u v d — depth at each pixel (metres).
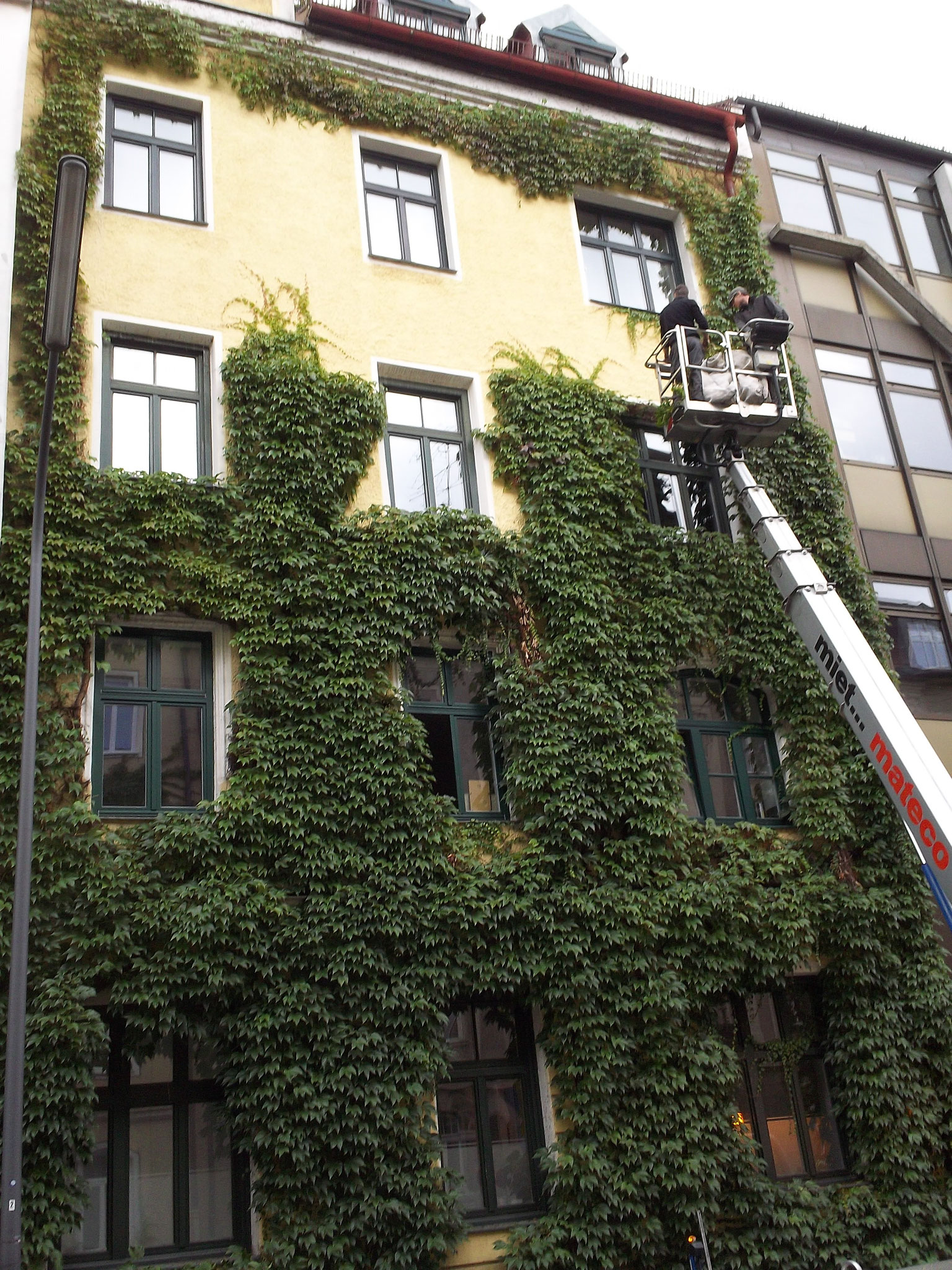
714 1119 13.13
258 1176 11.55
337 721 13.43
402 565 14.64
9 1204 8.32
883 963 14.70
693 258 19.50
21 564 12.62
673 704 16.08
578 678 14.95
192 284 15.51
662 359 17.91
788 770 16.06
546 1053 13.21
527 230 18.42
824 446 18.44
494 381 16.78
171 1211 11.59
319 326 16.05
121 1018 11.87
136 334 15.02
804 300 20.88
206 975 11.66
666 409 15.59
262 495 14.27
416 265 17.20
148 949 11.67
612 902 13.66
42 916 11.31
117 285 15.04
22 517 12.88
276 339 15.43
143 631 13.52
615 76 21.58
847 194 22.48
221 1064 11.67
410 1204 11.68
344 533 14.50
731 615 16.45
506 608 15.16
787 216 21.50
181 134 16.69
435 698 14.77
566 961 13.29
